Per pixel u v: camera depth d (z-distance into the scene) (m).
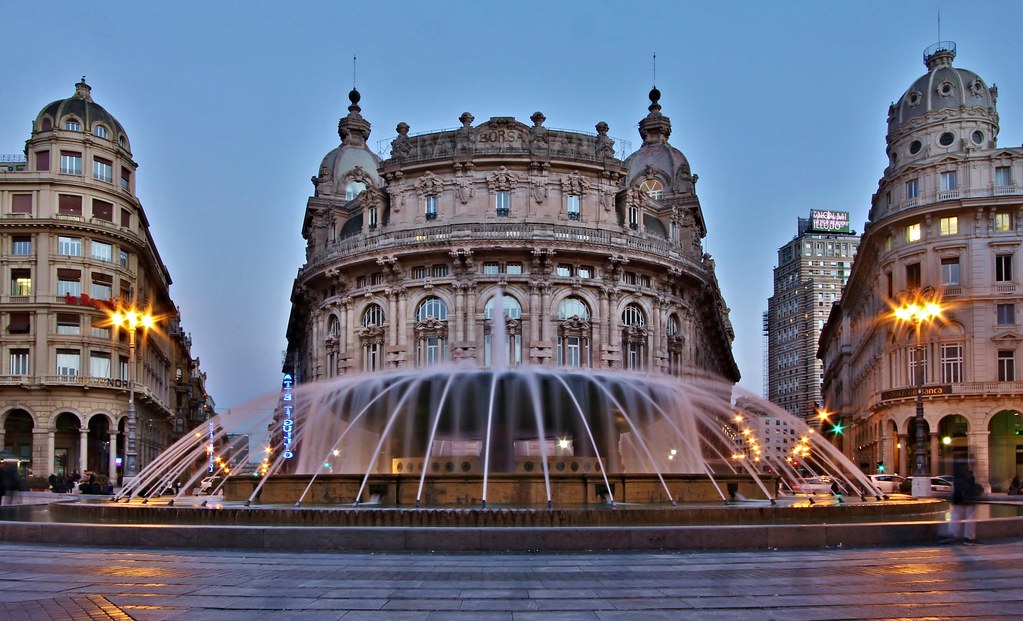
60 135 78.62
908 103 73.50
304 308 87.81
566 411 32.03
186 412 130.00
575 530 17.78
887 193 75.00
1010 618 11.44
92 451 79.69
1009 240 66.75
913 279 70.69
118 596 13.00
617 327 71.81
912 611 11.89
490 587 13.76
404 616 11.64
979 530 19.91
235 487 30.38
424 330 70.38
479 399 31.53
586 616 11.62
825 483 56.03
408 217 73.56
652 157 89.94
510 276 70.06
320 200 86.88
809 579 14.47
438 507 25.91
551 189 72.88
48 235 76.56
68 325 76.50
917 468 47.12
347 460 50.62
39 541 19.61
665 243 75.88
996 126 71.25
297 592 13.34
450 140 73.81
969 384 65.94
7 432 75.94
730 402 41.00
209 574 15.06
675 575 14.91
